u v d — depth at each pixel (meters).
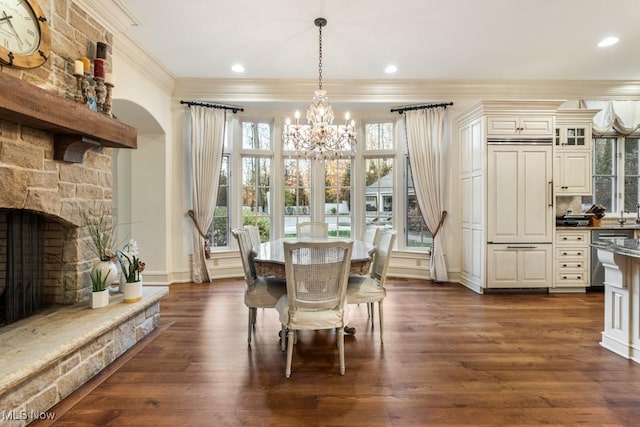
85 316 2.26
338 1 2.76
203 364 2.31
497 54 3.77
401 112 4.82
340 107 4.92
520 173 4.08
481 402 1.86
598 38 3.41
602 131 4.72
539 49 3.64
